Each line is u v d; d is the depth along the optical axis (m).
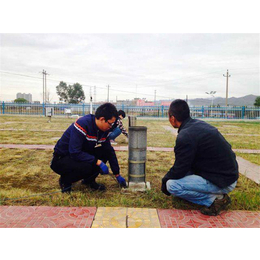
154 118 26.23
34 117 24.08
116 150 6.66
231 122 22.36
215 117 26.95
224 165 2.70
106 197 3.31
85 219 2.63
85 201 3.05
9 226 2.47
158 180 4.12
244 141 9.16
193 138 2.69
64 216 2.69
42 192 3.45
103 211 2.83
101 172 3.23
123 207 2.95
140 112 27.75
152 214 2.79
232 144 8.19
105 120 3.09
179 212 2.86
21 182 3.90
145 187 3.57
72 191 3.46
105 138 3.37
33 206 2.92
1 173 4.30
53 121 18.41
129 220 2.64
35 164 4.99
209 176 2.72
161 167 4.92
